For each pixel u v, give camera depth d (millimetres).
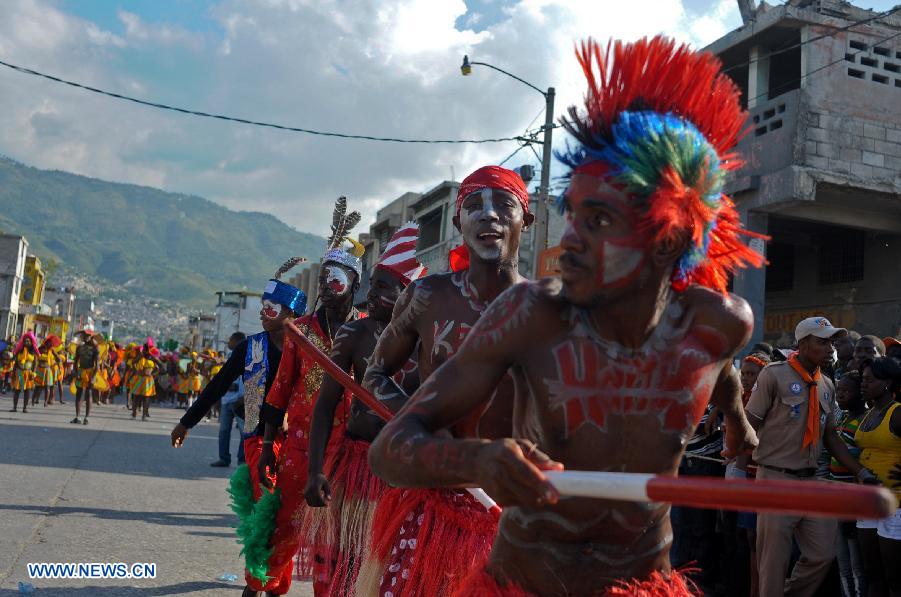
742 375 6586
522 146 19125
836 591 6336
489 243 3295
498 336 1923
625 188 1788
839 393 5824
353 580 4051
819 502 1259
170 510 8070
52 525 6820
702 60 1908
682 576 2125
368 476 4133
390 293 4289
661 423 1917
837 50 17203
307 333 4938
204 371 29484
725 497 1364
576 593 1960
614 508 1945
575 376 1904
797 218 17812
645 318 1894
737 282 17000
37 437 13672
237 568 5992
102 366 25609
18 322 71812
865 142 17062
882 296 19281
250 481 5152
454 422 1961
